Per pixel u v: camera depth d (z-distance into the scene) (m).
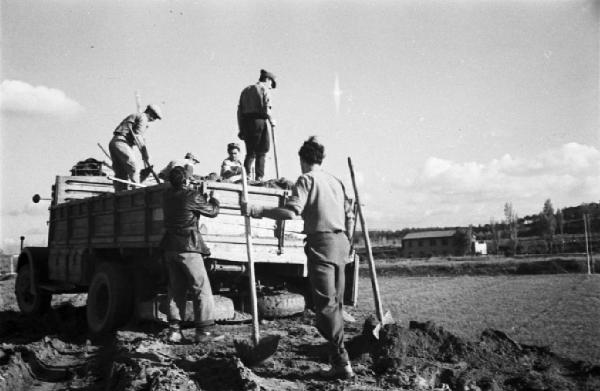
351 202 7.51
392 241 120.69
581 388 4.08
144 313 6.76
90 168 11.41
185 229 5.80
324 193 4.22
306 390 3.85
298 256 7.38
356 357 5.02
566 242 69.81
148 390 3.92
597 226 77.69
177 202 5.85
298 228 7.46
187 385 3.89
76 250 9.12
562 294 15.69
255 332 4.79
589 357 6.01
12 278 21.47
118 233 7.85
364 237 5.26
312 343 5.70
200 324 5.79
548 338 7.59
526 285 21.06
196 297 5.79
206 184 6.49
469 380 4.18
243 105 9.57
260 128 9.53
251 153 9.66
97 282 7.84
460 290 18.62
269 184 7.94
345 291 7.81
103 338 7.37
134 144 10.34
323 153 4.41
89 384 5.27
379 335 5.02
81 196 10.74
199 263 5.85
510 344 5.28
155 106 10.43
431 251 93.62
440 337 5.16
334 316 4.09
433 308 11.98
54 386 5.42
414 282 25.95
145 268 7.41
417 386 3.96
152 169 9.35
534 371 4.54
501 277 30.25
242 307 7.41
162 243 5.89
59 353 6.89
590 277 26.05
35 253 10.69
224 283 7.43
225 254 6.70
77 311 10.30
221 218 6.73
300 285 8.22
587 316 9.80
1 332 8.93
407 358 4.73
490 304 12.73
